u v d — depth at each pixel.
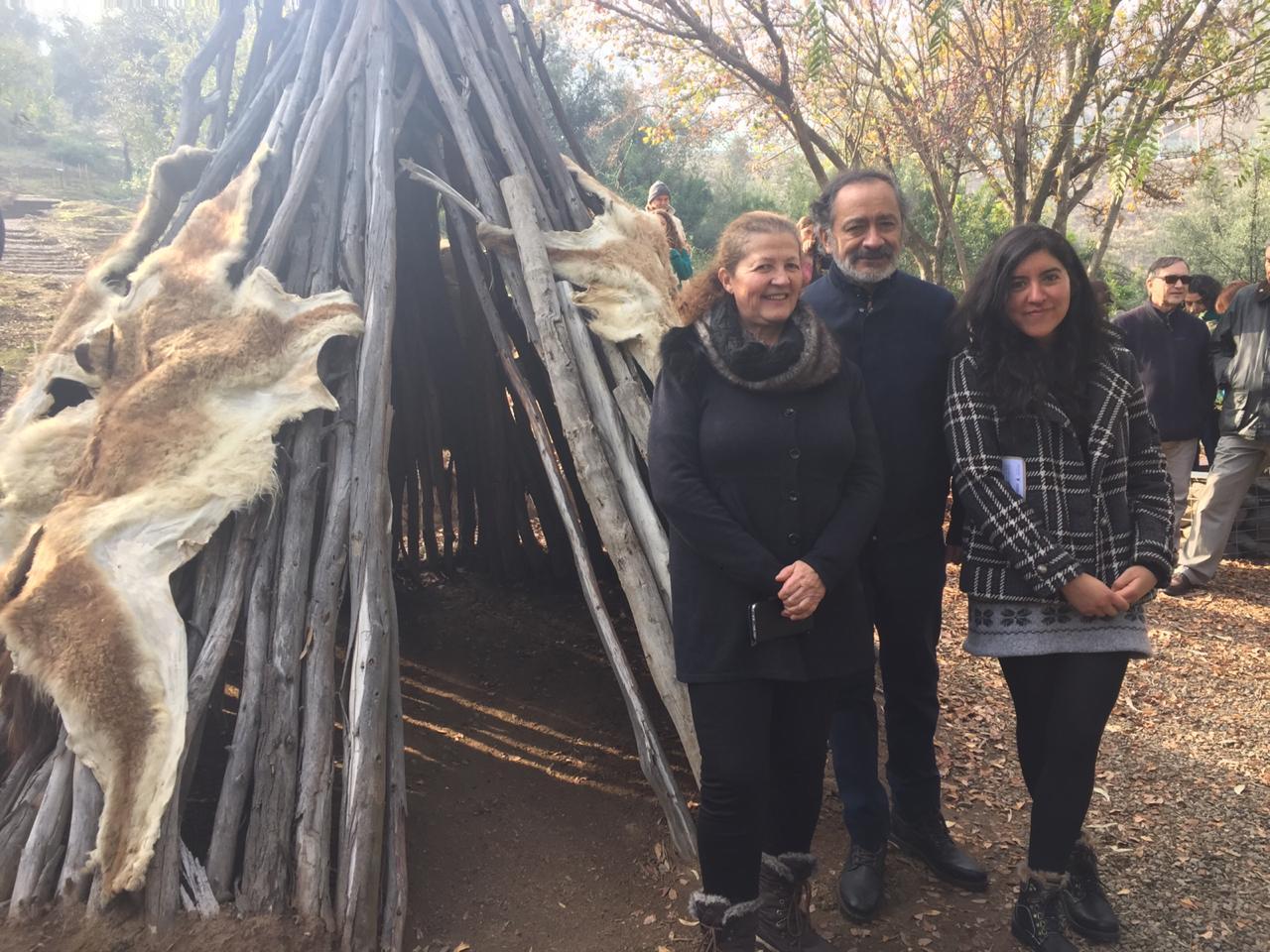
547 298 3.40
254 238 3.46
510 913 2.70
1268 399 5.38
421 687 4.13
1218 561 5.80
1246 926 2.75
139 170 17.22
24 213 15.88
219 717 3.36
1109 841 3.18
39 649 2.48
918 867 3.00
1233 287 6.64
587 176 4.13
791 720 2.37
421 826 3.09
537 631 4.75
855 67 6.90
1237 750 3.84
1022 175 6.92
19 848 2.45
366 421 3.10
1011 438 2.50
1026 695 2.57
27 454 3.01
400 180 4.52
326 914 2.39
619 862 2.96
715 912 2.31
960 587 2.62
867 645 2.39
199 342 3.07
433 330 5.10
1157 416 5.89
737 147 12.23
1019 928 2.58
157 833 2.31
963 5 6.58
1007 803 3.41
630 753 3.63
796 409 2.27
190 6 14.92
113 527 2.67
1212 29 6.29
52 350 3.35
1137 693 4.37
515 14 4.68
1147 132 6.32
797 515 2.28
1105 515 2.47
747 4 6.29
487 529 5.35
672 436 2.29
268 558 2.89
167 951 2.24
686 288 2.41
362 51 3.88
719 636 2.24
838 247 2.70
